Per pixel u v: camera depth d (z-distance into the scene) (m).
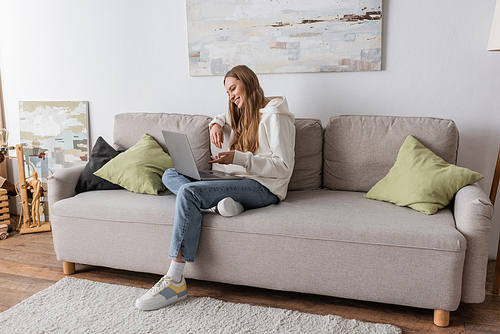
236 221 1.75
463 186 1.75
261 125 1.97
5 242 2.62
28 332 1.55
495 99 2.14
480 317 1.66
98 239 2.00
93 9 2.82
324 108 2.44
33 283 2.02
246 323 1.59
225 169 2.14
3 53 3.11
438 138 2.01
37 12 2.97
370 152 2.11
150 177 2.16
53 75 3.01
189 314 1.67
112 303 1.77
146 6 2.70
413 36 2.22
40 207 3.12
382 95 2.32
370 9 2.23
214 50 2.56
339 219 1.66
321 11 2.32
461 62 2.17
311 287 1.69
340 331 1.53
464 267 1.54
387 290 1.59
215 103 2.64
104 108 2.93
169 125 2.47
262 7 2.42
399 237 1.54
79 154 3.00
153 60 2.75
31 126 3.10
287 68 2.44
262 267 1.74
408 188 1.82
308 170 2.24
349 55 2.31
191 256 1.76
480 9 2.10
